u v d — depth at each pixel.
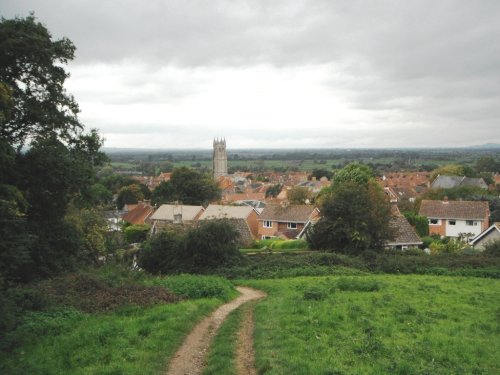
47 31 28.88
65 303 20.05
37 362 13.48
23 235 21.62
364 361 12.68
